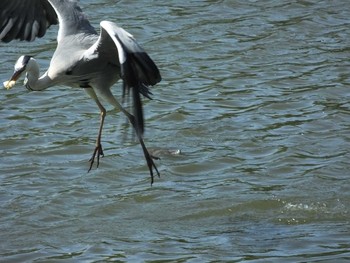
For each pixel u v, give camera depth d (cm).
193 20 2161
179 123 1712
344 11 2248
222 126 1695
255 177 1498
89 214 1384
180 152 1597
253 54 2006
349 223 1338
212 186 1471
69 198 1435
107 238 1302
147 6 2241
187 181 1498
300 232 1309
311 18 2189
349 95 1819
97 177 1513
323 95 1817
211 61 1973
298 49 2036
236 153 1591
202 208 1393
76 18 1208
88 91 1220
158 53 1995
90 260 1232
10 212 1391
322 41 2080
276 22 2172
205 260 1220
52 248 1274
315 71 1927
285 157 1559
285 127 1686
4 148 1625
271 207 1394
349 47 2042
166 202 1418
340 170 1506
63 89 1884
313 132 1661
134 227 1338
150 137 1658
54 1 1211
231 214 1377
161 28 2108
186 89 1852
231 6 2256
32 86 1195
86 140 1656
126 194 1450
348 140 1622
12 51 2019
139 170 1539
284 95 1820
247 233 1310
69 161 1577
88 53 1154
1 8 1211
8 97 1836
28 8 1223
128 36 1066
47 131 1695
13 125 1716
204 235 1309
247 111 1759
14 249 1274
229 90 1848
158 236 1306
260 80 1891
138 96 1058
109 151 1608
